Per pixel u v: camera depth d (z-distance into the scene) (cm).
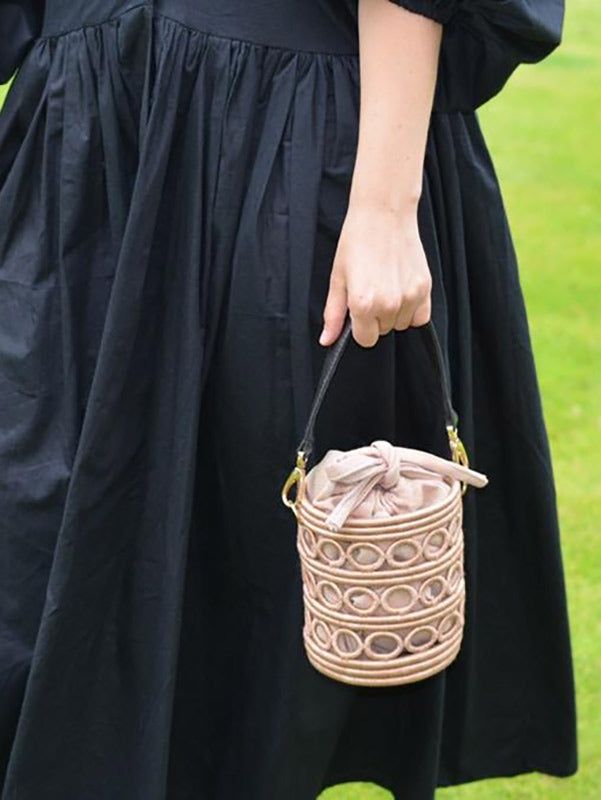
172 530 153
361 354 155
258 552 159
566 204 475
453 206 160
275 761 163
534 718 186
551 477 175
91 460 150
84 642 156
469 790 209
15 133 162
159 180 147
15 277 158
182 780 172
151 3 146
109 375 149
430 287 147
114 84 150
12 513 160
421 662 144
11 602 162
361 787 211
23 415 158
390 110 142
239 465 155
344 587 141
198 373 150
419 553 140
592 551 268
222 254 149
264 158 148
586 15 762
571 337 370
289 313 149
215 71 147
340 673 145
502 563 180
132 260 147
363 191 143
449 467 144
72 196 152
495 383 171
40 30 160
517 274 169
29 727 155
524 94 610
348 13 148
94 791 160
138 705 159
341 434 158
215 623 167
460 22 148
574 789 210
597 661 236
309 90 148
